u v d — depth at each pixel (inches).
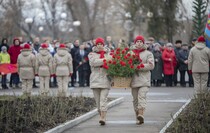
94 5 3688.5
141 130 746.2
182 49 1485.0
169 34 1971.0
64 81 1182.9
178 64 1489.9
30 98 948.0
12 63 1462.8
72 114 864.9
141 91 791.7
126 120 846.5
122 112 945.5
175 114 871.7
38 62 1183.6
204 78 1099.9
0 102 877.8
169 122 768.3
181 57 1480.1
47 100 933.2
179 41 1496.1
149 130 745.0
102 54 795.4
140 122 798.5
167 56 1472.7
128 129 756.6
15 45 1470.2
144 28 2689.5
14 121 737.6
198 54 1088.2
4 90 1421.0
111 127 777.6
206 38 1095.0
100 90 806.5
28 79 1187.9
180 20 1971.0
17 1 2645.2
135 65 784.9
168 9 1957.4
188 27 1962.4
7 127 688.4
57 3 3516.2
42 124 742.5
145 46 799.1
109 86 795.4
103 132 735.1
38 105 829.2
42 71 1180.5
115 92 1355.8
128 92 1355.8
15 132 692.1
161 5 1962.4
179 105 1043.3
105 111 796.0
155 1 1962.4
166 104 1062.4
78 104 948.0
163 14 1963.6
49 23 3410.4
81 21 3597.4
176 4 1951.3
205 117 701.9
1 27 2299.5
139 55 796.0
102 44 797.2
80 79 1515.7
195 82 1103.0
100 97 797.9
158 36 1968.5
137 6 2096.5
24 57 1181.7
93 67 796.6
